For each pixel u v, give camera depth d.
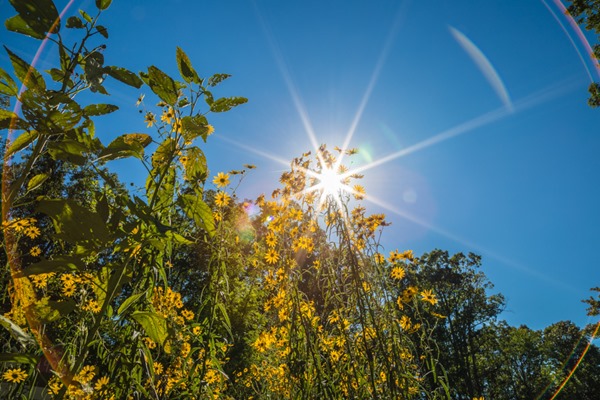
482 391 25.05
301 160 2.73
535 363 35.50
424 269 31.81
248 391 3.54
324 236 2.50
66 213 1.22
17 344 1.65
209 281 2.23
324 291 2.29
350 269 2.10
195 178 1.89
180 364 2.18
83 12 1.42
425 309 2.26
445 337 28.14
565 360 34.44
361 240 2.27
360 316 1.97
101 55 1.43
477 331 30.73
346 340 1.97
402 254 2.55
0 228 1.26
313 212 2.64
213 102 1.82
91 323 1.79
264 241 2.74
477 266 32.25
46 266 1.20
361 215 2.45
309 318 2.18
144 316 1.52
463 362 25.86
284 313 2.33
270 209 2.65
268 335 2.60
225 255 2.32
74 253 1.28
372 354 1.87
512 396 33.50
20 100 1.25
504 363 34.06
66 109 1.32
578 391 32.47
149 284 1.74
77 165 1.37
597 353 33.94
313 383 1.98
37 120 1.27
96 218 1.25
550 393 33.25
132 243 1.41
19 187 1.26
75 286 1.84
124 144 1.55
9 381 1.62
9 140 1.33
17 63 1.25
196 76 1.80
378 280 2.12
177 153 1.73
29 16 1.29
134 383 1.72
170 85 1.74
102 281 1.49
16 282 1.35
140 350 1.74
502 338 35.06
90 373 1.68
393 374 1.80
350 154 2.63
